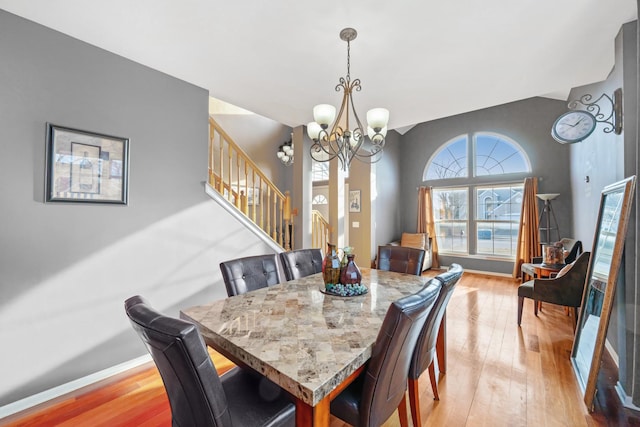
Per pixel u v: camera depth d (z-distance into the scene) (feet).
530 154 18.16
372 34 6.44
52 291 6.41
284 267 8.08
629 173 6.58
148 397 6.42
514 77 8.37
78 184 6.73
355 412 4.01
